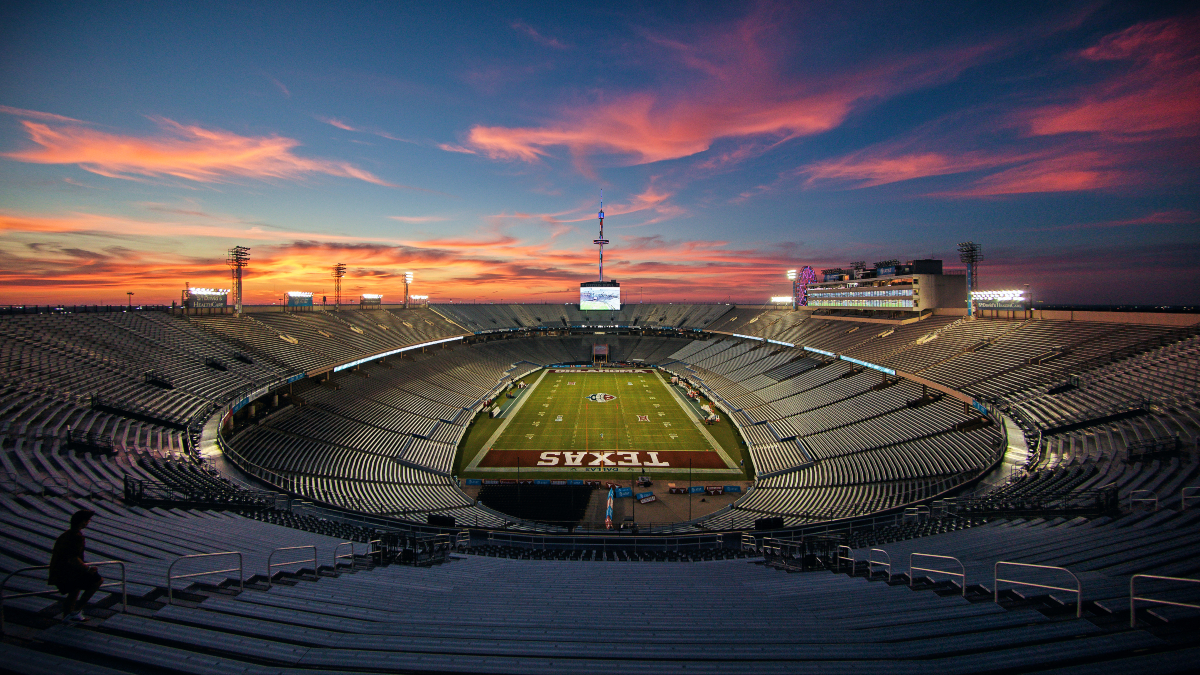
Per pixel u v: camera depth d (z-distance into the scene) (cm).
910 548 1600
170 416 3034
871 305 6444
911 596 1105
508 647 833
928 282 5666
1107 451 2386
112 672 655
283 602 1008
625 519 3416
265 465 3341
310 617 927
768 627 942
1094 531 1489
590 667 752
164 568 1102
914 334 5300
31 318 3509
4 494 1652
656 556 2222
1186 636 743
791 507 3241
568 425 5741
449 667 751
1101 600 883
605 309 12756
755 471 4203
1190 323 3173
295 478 3262
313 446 3859
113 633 766
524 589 1295
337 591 1152
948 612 934
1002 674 682
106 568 1059
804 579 1391
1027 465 2584
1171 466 2050
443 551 1938
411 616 1009
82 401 2805
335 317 6988
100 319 3959
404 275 9969
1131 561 1160
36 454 2141
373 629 903
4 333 3178
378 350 6350
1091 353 3453
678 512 3550
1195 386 2631
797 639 870
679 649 830
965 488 2567
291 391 4819
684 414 6272
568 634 908
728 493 3862
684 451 4816
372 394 5472
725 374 7706
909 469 3297
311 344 5478
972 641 790
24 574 968
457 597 1184
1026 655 716
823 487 3466
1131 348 3291
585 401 7075
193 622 839
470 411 5978
